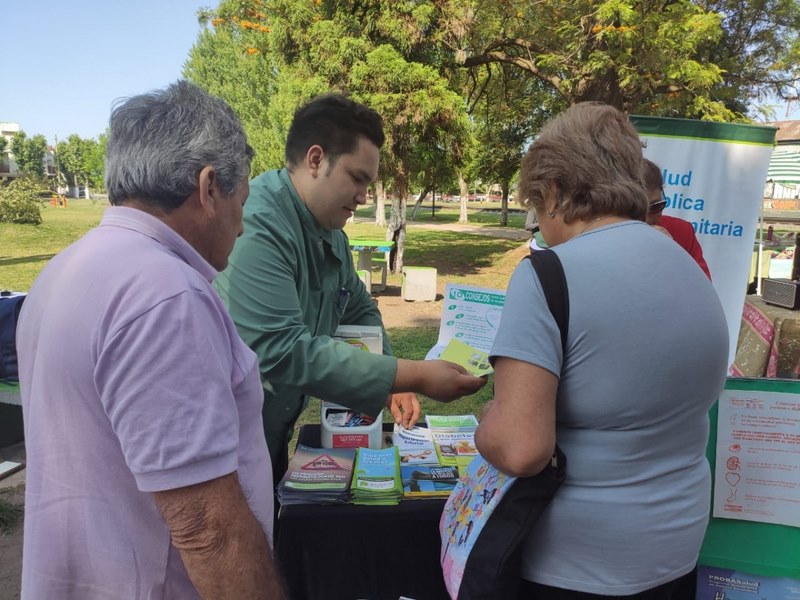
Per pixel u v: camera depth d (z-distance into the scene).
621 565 1.10
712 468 1.68
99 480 0.91
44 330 0.91
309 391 1.53
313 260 1.77
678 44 9.11
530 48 11.16
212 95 1.06
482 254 15.77
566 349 1.07
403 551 1.59
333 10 10.20
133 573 0.92
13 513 3.10
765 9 11.53
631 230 1.14
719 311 1.14
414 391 1.53
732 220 3.72
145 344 0.83
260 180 1.72
